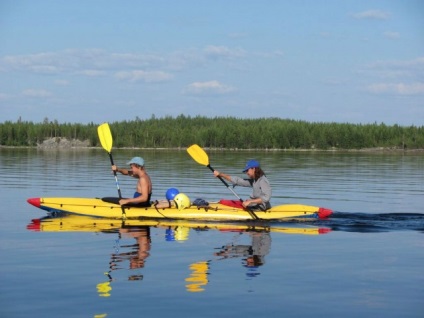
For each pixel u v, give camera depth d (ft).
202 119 375.45
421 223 44.70
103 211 45.88
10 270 28.25
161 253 32.50
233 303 23.57
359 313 22.59
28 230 39.83
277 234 39.58
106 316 21.97
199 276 27.43
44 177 86.33
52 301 23.58
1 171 98.63
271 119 374.22
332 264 30.22
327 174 98.89
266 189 45.75
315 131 305.73
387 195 66.13
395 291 25.35
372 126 320.50
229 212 45.37
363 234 39.96
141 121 359.66
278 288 25.63
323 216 45.93
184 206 45.80
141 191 46.06
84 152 220.43
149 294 24.58
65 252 32.50
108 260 30.53
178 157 167.53
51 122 339.98
